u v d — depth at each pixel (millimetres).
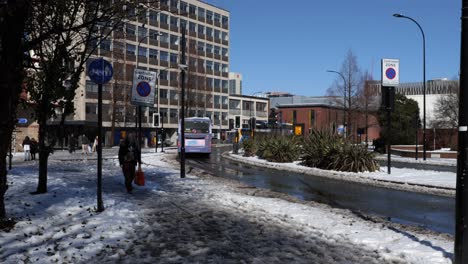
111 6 8555
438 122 58594
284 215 9477
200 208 9906
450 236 7961
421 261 6027
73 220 8008
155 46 74625
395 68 20438
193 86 72250
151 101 14609
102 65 8828
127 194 11812
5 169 7273
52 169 20156
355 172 21047
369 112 54562
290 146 28812
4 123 7074
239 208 10195
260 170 23438
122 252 6066
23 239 6547
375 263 5914
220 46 90375
